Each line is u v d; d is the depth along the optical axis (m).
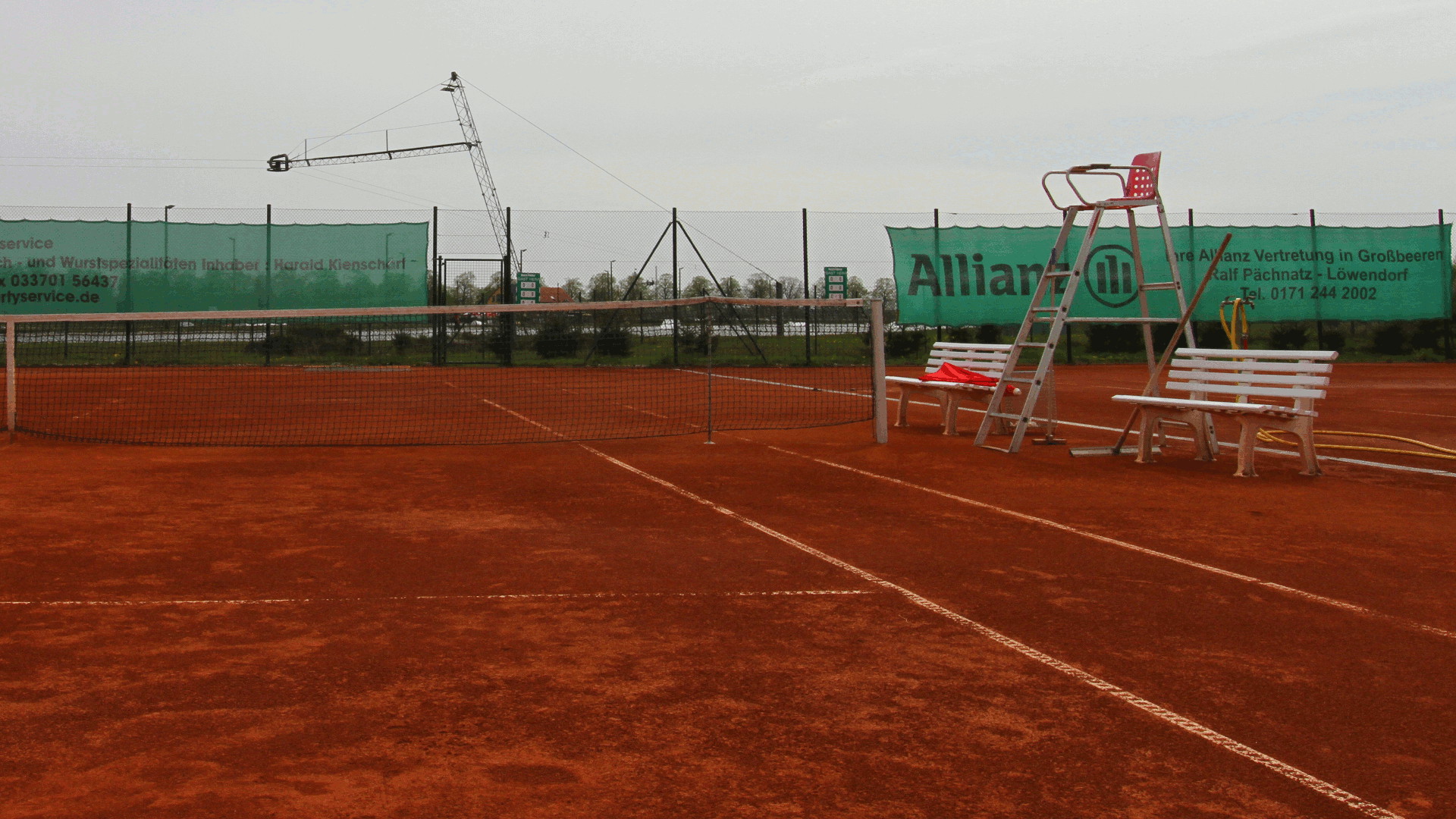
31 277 24.02
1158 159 10.24
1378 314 27.02
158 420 13.70
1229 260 26.38
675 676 4.05
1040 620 4.82
